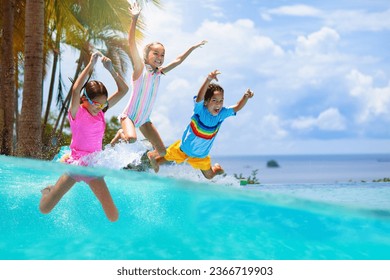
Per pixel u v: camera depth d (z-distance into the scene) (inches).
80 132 217.0
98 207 233.5
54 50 771.4
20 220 216.4
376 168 3646.7
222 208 210.7
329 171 2881.4
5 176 231.6
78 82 215.8
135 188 221.3
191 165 282.0
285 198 192.1
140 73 269.3
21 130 440.5
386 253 204.5
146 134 283.3
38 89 443.2
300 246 204.8
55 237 206.4
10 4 551.8
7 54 548.7
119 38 796.0
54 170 213.2
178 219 215.9
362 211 187.3
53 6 643.5
